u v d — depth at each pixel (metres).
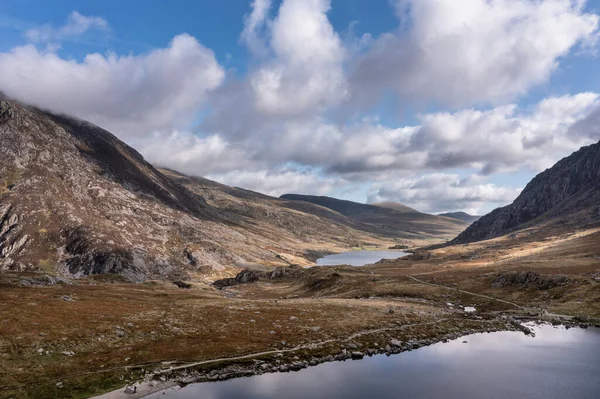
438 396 50.22
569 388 52.59
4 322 70.94
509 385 53.81
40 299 92.56
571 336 80.75
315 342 72.88
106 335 70.31
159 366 59.91
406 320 91.25
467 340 79.38
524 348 72.38
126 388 52.03
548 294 113.81
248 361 62.94
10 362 57.16
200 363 61.50
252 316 90.12
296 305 107.56
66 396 50.09
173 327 78.19
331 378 57.09
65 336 67.44
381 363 64.31
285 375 58.62
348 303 114.06
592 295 104.31
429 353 69.94
